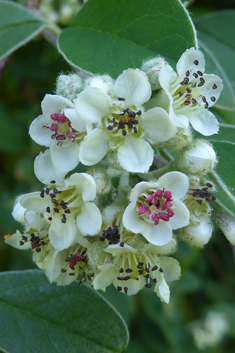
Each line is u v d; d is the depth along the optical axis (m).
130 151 0.06
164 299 0.06
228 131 0.07
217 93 0.06
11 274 0.07
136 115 0.06
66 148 0.06
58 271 0.06
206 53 0.08
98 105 0.06
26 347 0.07
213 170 0.06
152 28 0.06
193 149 0.06
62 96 0.06
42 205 0.06
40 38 0.09
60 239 0.06
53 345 0.07
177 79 0.06
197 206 0.06
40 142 0.06
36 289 0.07
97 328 0.07
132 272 0.06
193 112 0.06
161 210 0.06
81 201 0.06
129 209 0.06
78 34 0.07
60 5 0.09
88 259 0.06
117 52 0.06
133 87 0.06
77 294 0.07
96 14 0.07
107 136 0.06
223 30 0.09
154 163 0.07
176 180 0.06
